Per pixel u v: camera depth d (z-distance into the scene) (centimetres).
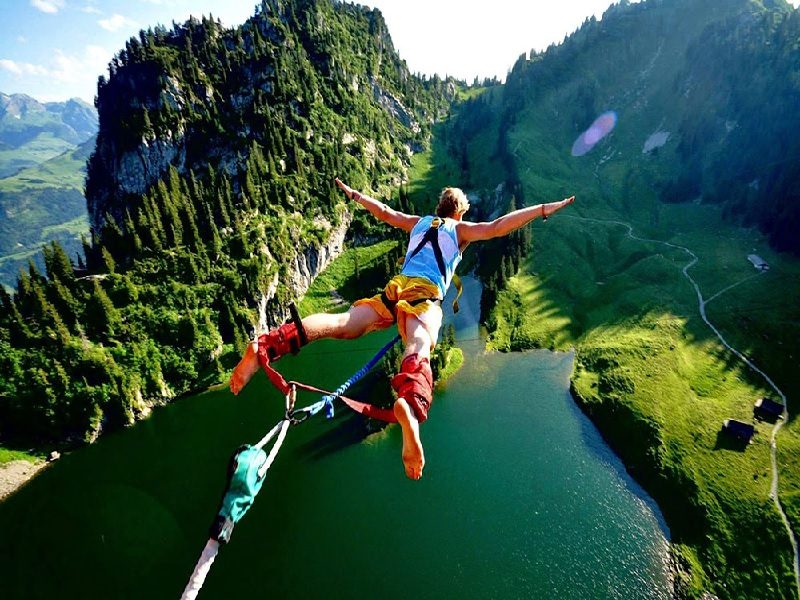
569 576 5497
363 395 8300
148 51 17138
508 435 7781
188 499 6981
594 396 8506
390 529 6106
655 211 16188
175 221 11812
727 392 8425
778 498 6225
